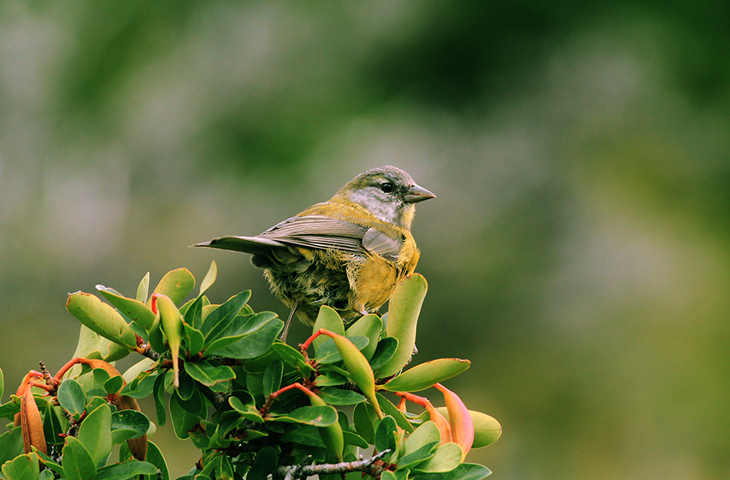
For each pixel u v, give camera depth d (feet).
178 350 9.54
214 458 10.48
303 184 40.75
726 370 36.17
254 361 10.94
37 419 10.21
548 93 42.16
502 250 41.70
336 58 41.83
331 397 10.30
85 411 10.51
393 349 10.75
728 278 37.93
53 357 43.04
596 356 38.52
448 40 41.11
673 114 41.34
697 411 35.58
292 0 42.14
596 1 40.88
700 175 40.32
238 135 41.47
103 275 45.19
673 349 37.42
